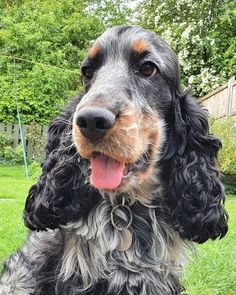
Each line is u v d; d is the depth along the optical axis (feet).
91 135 0.79
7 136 5.77
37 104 5.92
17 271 1.07
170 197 0.98
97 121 0.78
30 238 1.07
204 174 0.99
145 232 0.95
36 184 1.02
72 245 0.94
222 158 3.42
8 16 6.65
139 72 0.92
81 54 6.46
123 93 0.86
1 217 2.48
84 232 0.93
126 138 0.81
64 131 1.01
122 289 0.93
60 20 6.76
